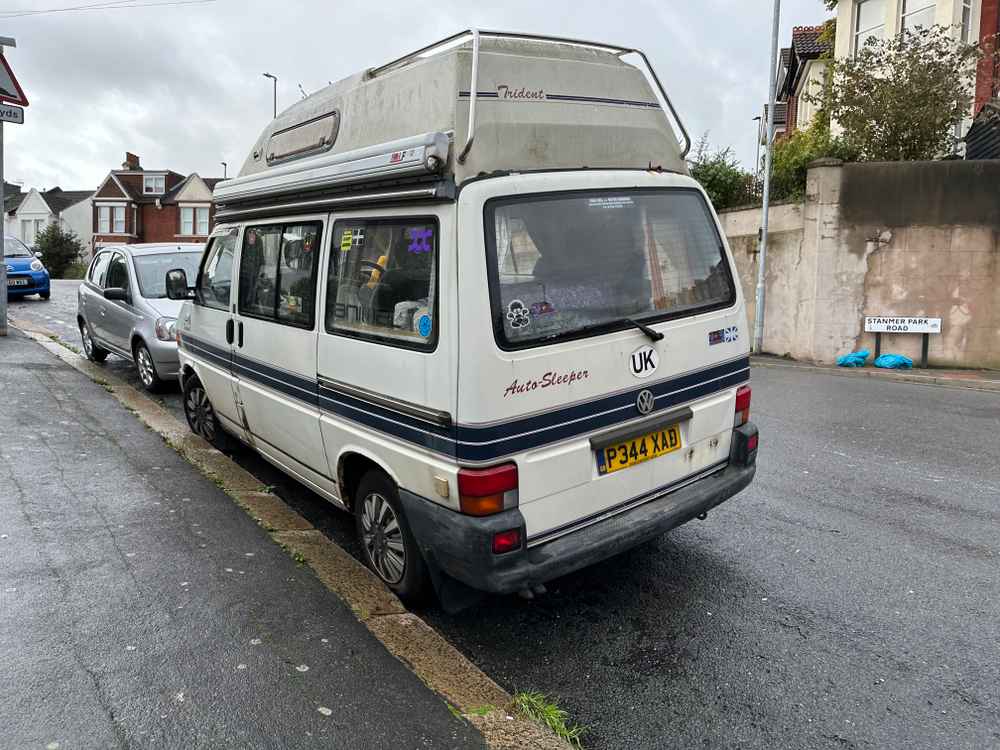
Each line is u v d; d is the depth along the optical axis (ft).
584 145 12.13
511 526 10.53
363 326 12.49
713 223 13.91
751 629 12.41
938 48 42.65
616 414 11.80
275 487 18.74
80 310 34.91
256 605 12.17
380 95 12.35
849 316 41.83
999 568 14.61
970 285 40.09
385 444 12.07
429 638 11.51
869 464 21.42
